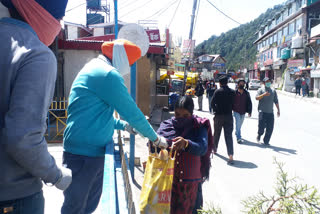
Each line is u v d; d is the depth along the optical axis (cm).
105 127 220
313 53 3106
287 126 1100
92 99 212
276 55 4528
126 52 231
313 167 589
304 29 3394
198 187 300
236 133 809
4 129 107
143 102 1066
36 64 115
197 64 9719
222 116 631
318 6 3275
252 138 878
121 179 176
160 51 1038
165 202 234
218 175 542
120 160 230
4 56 114
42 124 115
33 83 112
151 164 241
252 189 475
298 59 3453
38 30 131
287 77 3588
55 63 126
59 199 341
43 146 116
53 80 124
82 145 216
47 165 120
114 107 213
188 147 262
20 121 107
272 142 826
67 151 222
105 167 165
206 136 281
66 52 1030
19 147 107
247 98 799
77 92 216
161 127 293
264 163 619
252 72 7050
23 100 109
